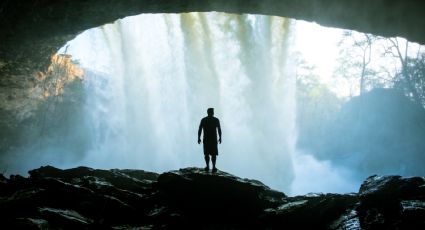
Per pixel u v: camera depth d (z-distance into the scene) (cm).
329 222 689
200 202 771
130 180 894
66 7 1769
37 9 1756
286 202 798
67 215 657
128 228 662
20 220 595
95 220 682
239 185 780
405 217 572
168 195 790
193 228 695
